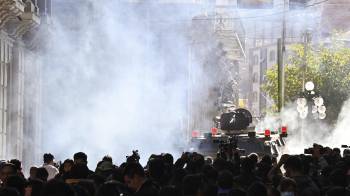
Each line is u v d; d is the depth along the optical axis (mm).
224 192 23000
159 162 25484
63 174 28172
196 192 20516
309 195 23109
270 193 21125
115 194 19766
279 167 28547
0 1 50500
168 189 18984
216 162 30453
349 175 28703
